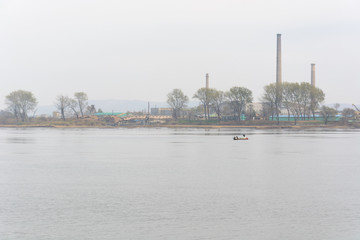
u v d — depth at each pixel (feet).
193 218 259.80
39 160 537.65
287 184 365.40
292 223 250.98
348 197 315.58
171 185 359.46
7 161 526.57
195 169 453.58
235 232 235.61
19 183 369.71
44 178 394.93
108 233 233.14
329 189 344.28
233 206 287.89
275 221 254.68
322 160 536.83
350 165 488.02
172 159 547.08
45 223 250.16
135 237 227.40
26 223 250.16
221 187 351.25
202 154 612.29
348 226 245.45
